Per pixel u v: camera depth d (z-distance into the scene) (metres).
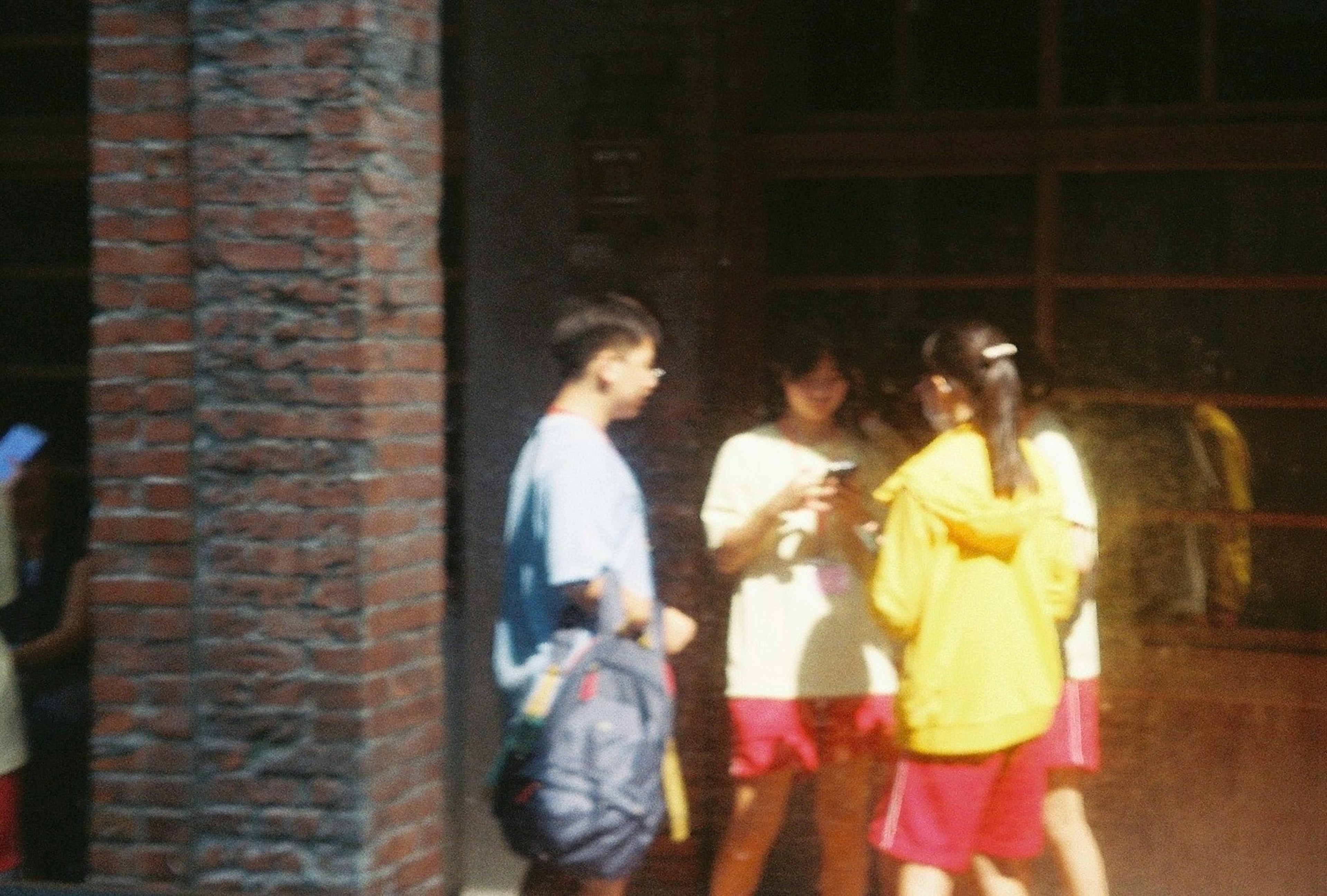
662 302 5.88
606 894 4.35
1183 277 5.96
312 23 4.82
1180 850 5.88
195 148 4.89
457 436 6.01
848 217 6.08
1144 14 5.91
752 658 4.99
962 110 6.02
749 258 6.11
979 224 6.05
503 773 4.29
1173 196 5.95
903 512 4.48
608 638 4.24
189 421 4.97
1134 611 6.03
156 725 5.02
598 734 4.21
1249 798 5.90
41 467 5.81
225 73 4.86
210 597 4.92
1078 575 4.70
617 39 5.88
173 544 4.99
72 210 6.51
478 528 5.85
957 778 4.48
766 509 4.83
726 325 6.08
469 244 5.92
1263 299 5.93
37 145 6.48
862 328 6.09
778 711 4.97
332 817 4.88
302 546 4.87
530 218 5.90
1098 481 6.05
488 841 5.69
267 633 4.89
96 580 5.04
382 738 4.93
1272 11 5.84
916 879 4.51
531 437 5.20
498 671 4.38
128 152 4.97
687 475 5.89
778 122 6.11
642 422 5.90
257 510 4.89
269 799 4.91
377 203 4.88
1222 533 5.99
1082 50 5.96
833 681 4.97
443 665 5.23
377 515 4.89
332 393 4.84
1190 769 5.95
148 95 4.96
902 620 4.48
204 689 4.93
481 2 5.91
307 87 4.82
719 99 5.96
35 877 5.73
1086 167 5.97
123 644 5.03
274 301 4.86
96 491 5.02
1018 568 4.47
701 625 5.89
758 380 6.03
